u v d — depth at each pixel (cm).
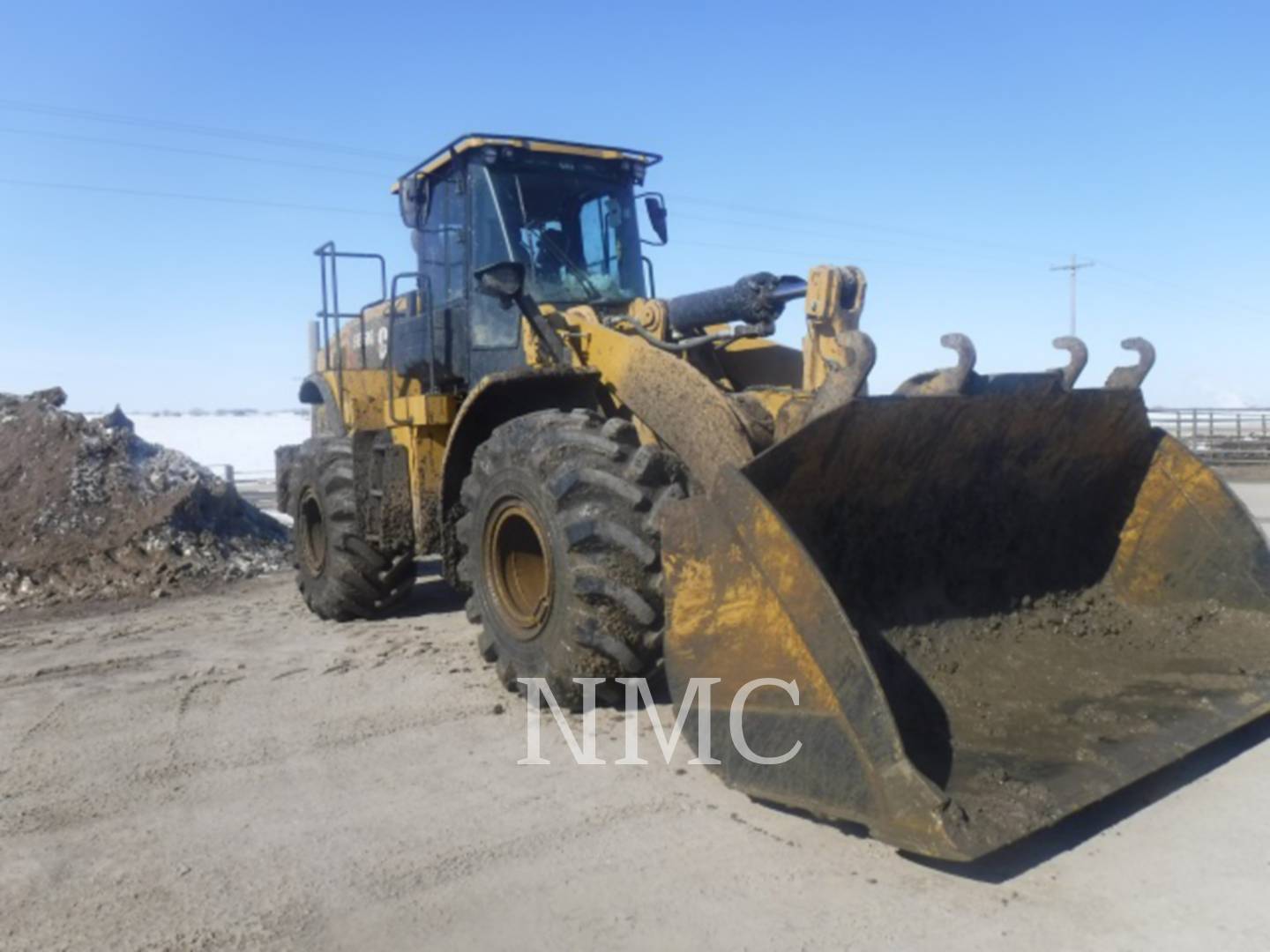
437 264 710
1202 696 439
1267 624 487
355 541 747
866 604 450
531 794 421
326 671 627
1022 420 478
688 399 480
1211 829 376
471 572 569
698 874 349
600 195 681
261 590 977
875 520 461
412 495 681
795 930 313
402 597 787
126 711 551
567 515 481
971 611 481
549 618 502
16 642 743
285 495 898
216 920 327
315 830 393
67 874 361
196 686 600
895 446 441
